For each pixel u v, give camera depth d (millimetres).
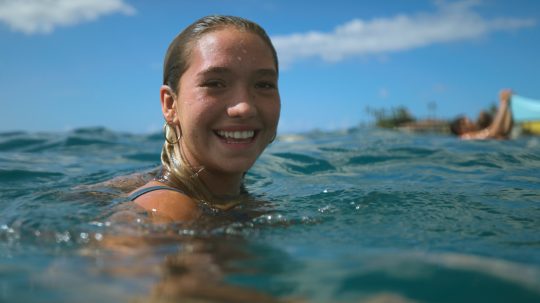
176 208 594
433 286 341
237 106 622
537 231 607
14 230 532
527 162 1371
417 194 845
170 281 360
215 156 644
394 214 699
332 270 383
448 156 1507
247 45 635
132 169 1256
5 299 327
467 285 341
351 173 1219
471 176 1123
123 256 431
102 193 720
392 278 358
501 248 520
